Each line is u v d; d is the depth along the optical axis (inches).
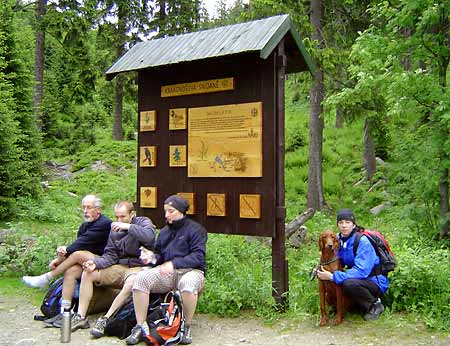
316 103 532.1
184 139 258.7
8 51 578.6
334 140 776.9
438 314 207.0
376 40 310.2
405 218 320.5
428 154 295.1
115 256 224.1
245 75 239.0
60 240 317.7
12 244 337.1
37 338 199.5
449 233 296.2
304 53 252.5
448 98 277.4
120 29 913.5
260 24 238.1
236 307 229.8
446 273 229.5
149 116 271.1
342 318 212.4
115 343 193.3
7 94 503.2
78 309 215.3
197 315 228.8
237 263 284.4
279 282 231.1
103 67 909.8
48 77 1179.9
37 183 557.0
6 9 595.2
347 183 616.4
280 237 231.3
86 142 1029.8
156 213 268.7
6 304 250.5
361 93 424.5
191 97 257.1
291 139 775.1
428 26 296.8
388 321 208.4
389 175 385.7
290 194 597.0
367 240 211.9
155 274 195.8
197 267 204.8
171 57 252.2
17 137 508.4
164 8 924.6
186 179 257.4
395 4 416.8
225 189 243.6
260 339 196.5
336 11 565.9
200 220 250.7
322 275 209.2
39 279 227.3
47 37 1226.0
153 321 193.5
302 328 207.8
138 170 276.4
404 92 290.8
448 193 302.0
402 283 222.4
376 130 527.8
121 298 205.2
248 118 237.1
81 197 644.7
